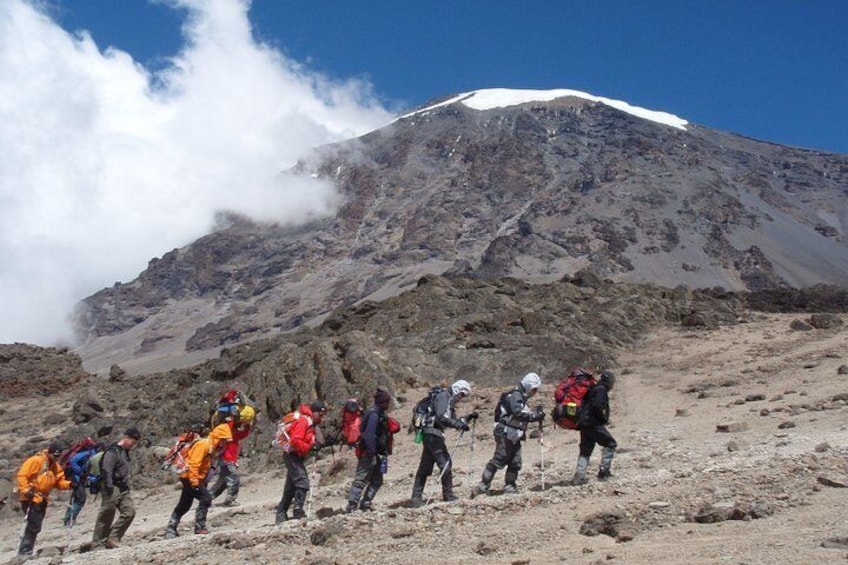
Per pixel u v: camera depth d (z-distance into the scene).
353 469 21.31
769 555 9.41
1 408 46.78
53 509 26.08
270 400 30.12
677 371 30.56
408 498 16.38
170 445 29.80
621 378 30.70
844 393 22.03
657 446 18.80
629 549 10.46
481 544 11.34
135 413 36.88
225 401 18.62
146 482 26.95
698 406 24.22
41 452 16.86
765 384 26.34
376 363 30.39
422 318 37.88
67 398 47.56
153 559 13.66
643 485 13.95
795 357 29.92
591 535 11.44
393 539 12.52
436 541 12.12
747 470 13.82
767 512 11.25
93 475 16.06
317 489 19.73
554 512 13.02
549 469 17.48
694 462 15.85
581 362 32.22
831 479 12.48
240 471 26.58
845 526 10.20
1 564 15.32
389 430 15.34
